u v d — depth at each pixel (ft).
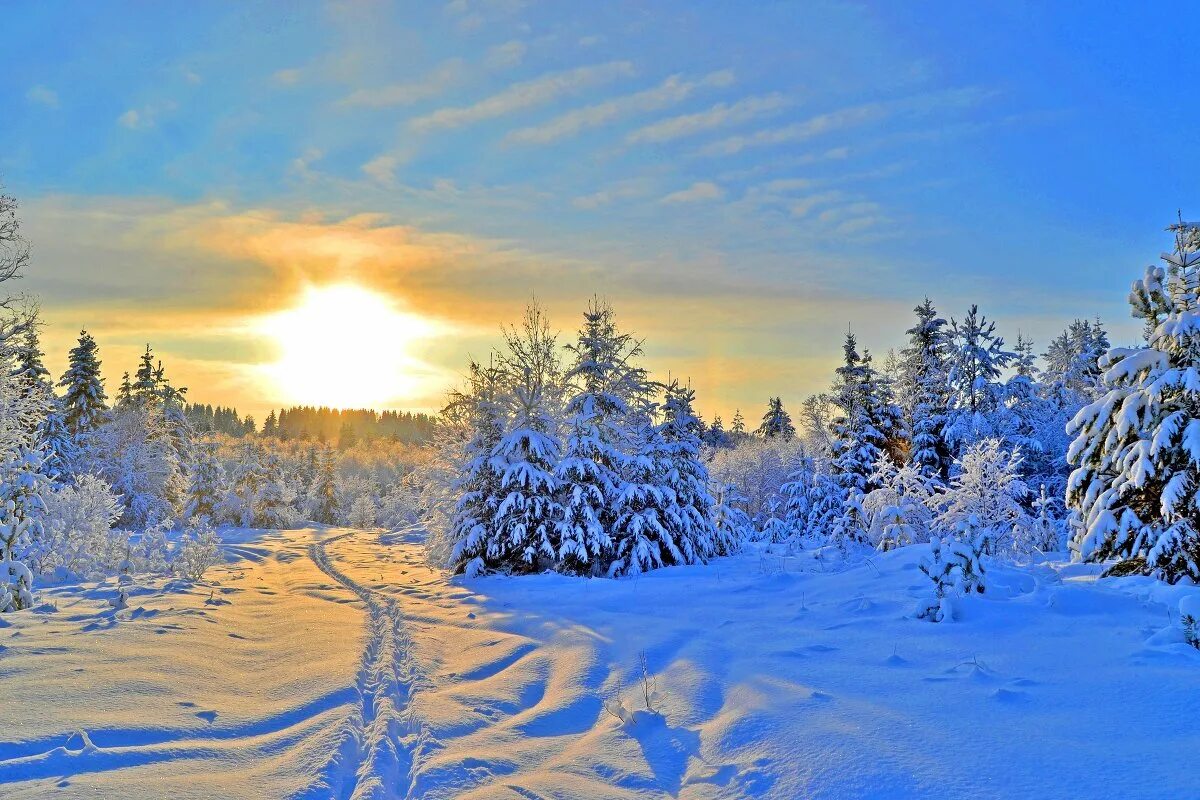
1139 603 25.67
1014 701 18.11
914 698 19.13
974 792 13.51
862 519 59.06
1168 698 17.13
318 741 18.25
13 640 27.86
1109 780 13.37
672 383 67.77
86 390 133.39
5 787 14.87
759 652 25.64
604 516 59.62
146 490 131.54
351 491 275.18
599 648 28.43
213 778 15.88
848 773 14.87
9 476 48.24
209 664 26.03
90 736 17.63
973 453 48.83
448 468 73.61
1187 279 36.99
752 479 152.87
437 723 19.94
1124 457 34.53
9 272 69.00
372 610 39.93
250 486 189.88
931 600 28.09
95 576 53.67
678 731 19.02
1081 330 135.03
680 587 42.68
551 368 64.75
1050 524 52.21
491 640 31.76
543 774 16.62
